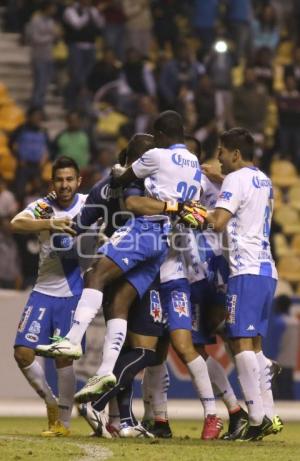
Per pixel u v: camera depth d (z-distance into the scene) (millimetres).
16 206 56406
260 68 69188
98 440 24453
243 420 26766
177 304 25844
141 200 24844
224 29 72312
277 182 68125
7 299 46750
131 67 65875
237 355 25391
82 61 65375
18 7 71250
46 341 25797
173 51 69875
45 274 25859
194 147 27547
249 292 25203
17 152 59062
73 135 59656
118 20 68625
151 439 25219
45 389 25828
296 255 64438
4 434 27016
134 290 25000
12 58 70750
